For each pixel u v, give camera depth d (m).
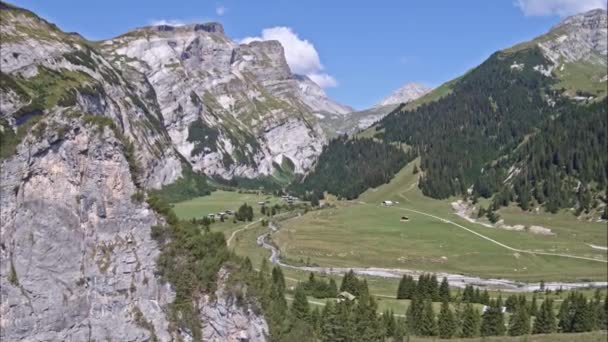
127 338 52.91
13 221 48.78
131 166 58.00
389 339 105.00
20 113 53.06
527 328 114.88
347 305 109.19
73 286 50.91
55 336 49.44
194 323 57.22
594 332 113.56
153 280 56.22
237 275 62.38
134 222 56.16
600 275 195.62
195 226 65.69
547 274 197.00
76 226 51.91
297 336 70.31
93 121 54.81
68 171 52.06
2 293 47.47
